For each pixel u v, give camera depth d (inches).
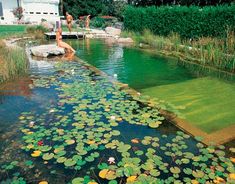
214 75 294.2
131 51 467.8
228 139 144.6
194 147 136.1
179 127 159.9
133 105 192.7
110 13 1541.6
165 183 106.7
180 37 542.0
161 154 129.3
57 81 256.8
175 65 349.4
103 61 372.2
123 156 125.7
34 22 1070.4
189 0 829.2
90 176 111.7
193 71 314.2
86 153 129.0
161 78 280.1
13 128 154.6
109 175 111.8
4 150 131.0
